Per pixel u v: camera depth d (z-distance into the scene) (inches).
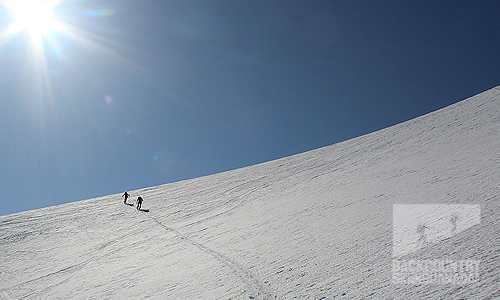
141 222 912.9
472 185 494.0
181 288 360.8
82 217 1037.8
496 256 241.6
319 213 626.2
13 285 509.0
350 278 283.0
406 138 1342.3
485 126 1040.2
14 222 999.0
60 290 450.9
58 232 879.7
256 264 398.3
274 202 889.5
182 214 952.9
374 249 346.3
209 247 546.0
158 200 1240.2
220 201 1079.0
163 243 645.9
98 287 431.2
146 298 349.7
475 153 738.2
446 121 1385.3
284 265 370.9
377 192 667.4
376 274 276.1
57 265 597.3
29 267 607.2
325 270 321.7
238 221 735.1
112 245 701.9
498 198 389.4
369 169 1001.5
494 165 573.0
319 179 1082.1
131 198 1327.5
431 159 847.1
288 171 1392.7
